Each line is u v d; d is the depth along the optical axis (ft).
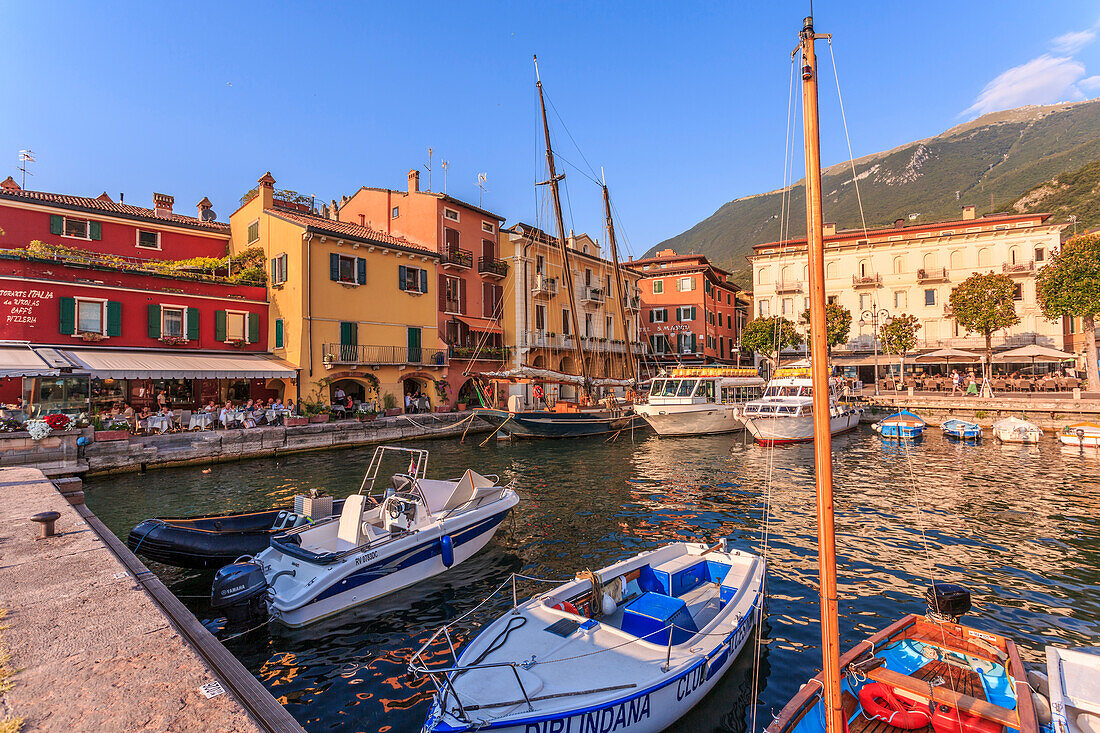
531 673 17.02
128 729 8.86
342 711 19.44
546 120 104.83
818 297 10.19
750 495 51.93
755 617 23.54
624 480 59.36
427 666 22.12
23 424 56.29
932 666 18.26
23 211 81.25
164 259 96.89
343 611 26.84
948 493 51.39
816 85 10.66
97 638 12.36
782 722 14.93
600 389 136.36
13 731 8.63
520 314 127.44
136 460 60.90
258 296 92.48
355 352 94.02
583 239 153.79
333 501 34.78
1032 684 17.12
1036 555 34.22
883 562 33.12
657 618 20.11
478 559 34.24
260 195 97.04
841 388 125.59
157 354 77.97
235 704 9.86
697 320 179.32
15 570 17.11
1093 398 101.30
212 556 31.01
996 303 117.39
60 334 71.00
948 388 132.16
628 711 16.29
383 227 121.29
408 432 89.92
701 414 97.81
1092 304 105.09
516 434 93.09
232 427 76.02
